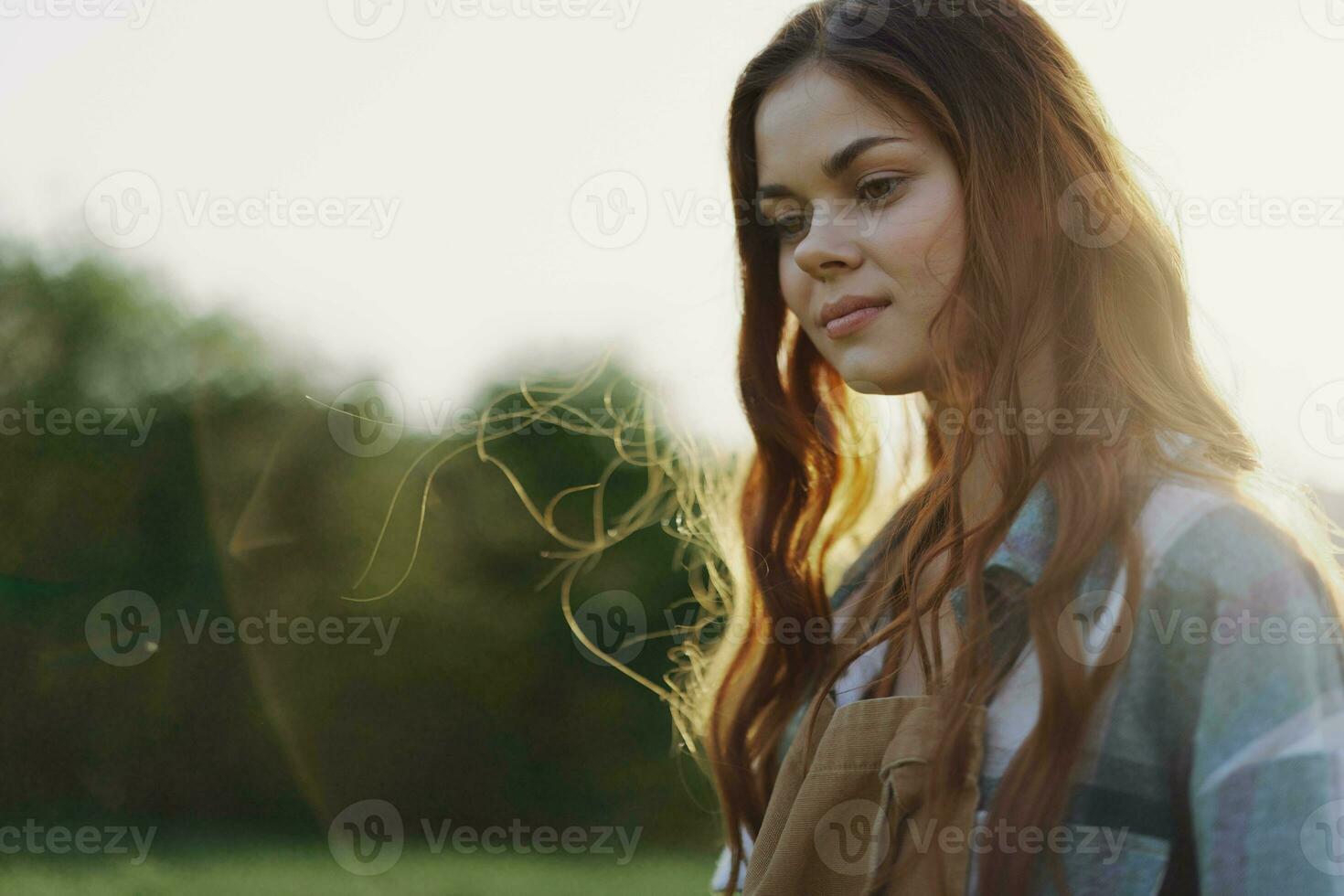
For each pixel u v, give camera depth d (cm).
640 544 869
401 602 857
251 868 700
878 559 109
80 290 815
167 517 825
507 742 912
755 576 126
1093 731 73
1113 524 77
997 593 83
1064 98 95
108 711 837
